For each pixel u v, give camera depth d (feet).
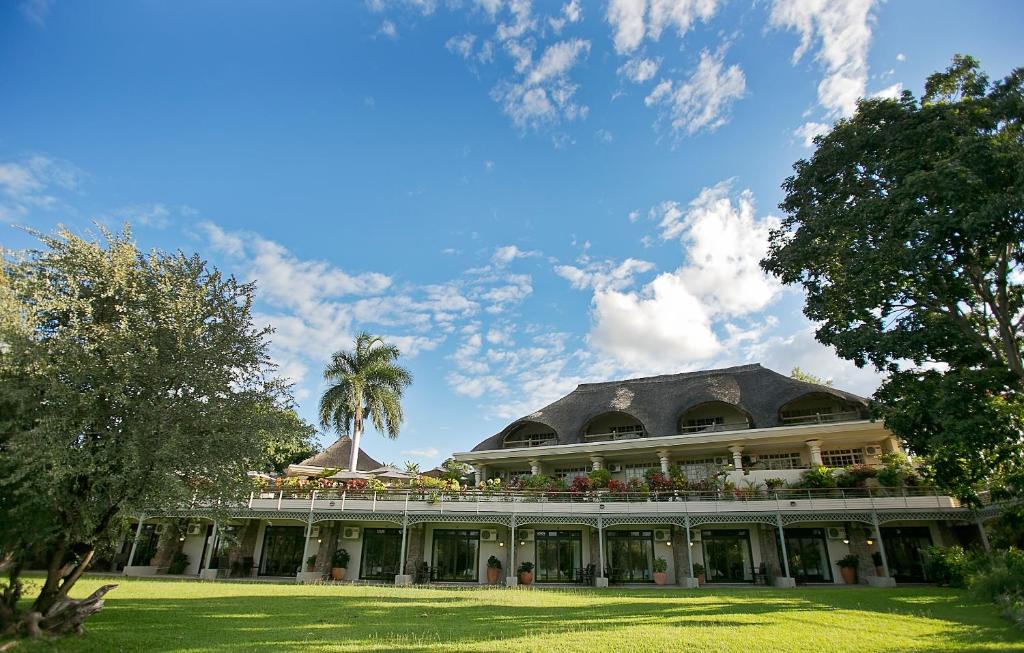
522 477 101.35
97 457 33.47
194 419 37.76
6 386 32.22
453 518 88.69
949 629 38.19
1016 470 61.46
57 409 33.81
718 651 31.71
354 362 134.51
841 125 61.72
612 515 87.15
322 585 75.61
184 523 80.59
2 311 33.19
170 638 35.27
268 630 38.60
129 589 62.75
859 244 58.59
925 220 48.62
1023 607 41.34
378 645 33.22
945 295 55.21
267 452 41.57
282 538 95.45
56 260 37.29
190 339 39.04
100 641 34.09
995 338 60.29
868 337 56.90
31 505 33.37
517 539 93.66
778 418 97.86
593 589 75.05
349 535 94.17
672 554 88.99
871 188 60.49
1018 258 53.62
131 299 38.68
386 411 131.34
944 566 72.28
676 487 89.56
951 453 56.03
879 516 80.12
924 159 53.36
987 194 47.21
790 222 69.15
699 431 106.42
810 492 83.92
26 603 44.32
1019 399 55.11
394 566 92.17
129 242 40.52
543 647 32.60
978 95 55.83
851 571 81.15
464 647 32.53
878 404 60.80
